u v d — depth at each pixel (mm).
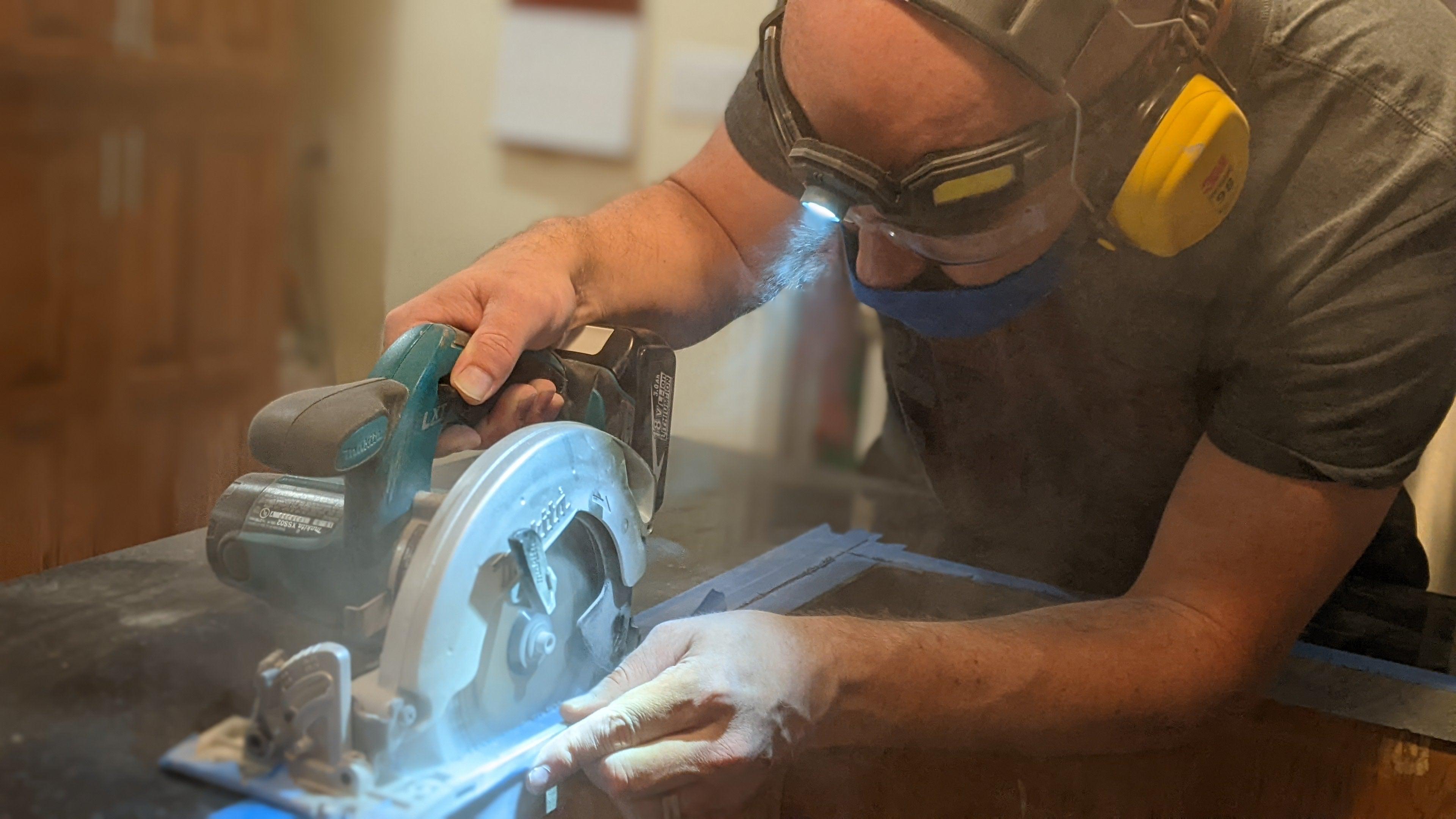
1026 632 922
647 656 822
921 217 813
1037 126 779
